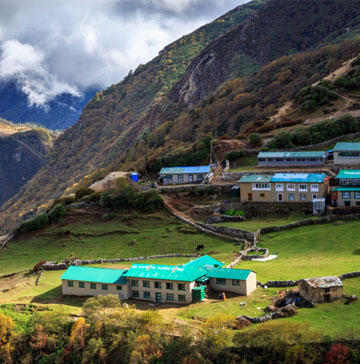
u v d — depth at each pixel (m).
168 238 127.38
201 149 186.38
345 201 123.25
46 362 69.00
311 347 56.91
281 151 166.88
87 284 89.00
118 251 124.06
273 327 59.62
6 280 112.44
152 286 83.56
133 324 68.81
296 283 78.88
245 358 59.47
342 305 67.12
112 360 66.12
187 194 151.75
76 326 70.62
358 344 56.38
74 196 174.62
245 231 118.06
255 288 81.44
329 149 166.12
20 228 146.88
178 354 62.28
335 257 93.38
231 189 147.12
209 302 77.50
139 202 147.00
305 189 131.12
